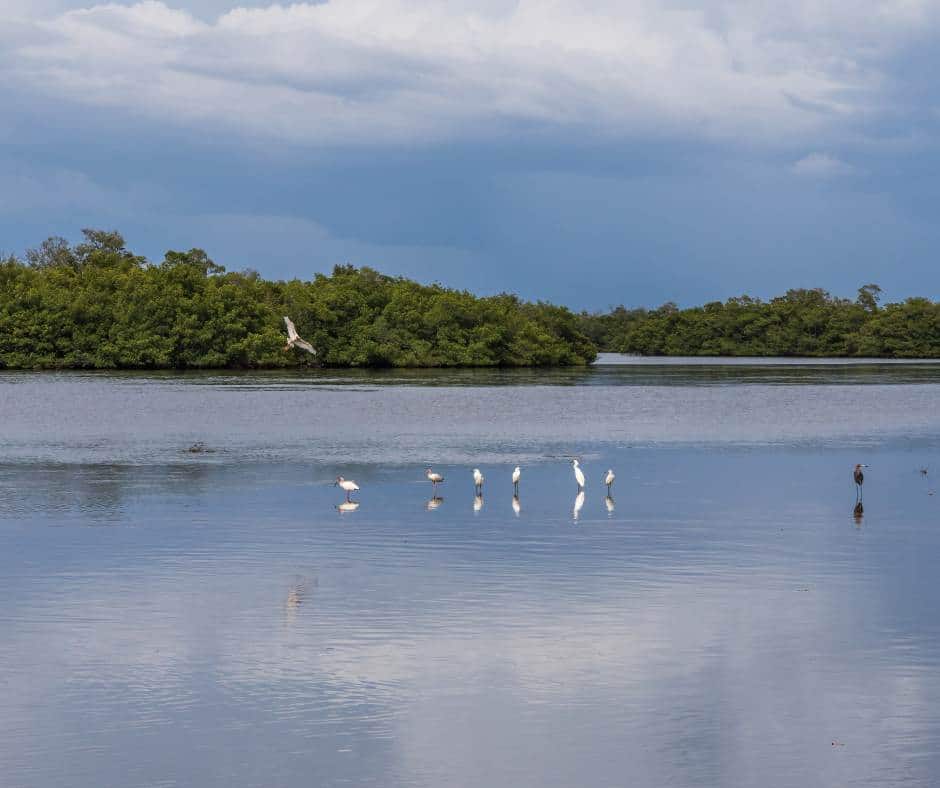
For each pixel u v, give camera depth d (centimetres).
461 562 3086
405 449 5978
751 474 4900
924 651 2316
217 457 5603
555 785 1761
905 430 7025
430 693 2100
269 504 4094
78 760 1833
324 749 1878
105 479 4769
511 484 4597
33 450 5931
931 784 1752
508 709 2031
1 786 1744
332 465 5262
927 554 3192
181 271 18212
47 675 2184
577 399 10144
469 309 18750
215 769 1806
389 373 16175
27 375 15350
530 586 2811
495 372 16738
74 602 2673
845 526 3622
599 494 4312
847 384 12862
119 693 2100
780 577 2911
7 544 3344
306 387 12169
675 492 4359
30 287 18638
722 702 2059
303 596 2725
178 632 2444
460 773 1797
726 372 16812
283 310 18200
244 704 2050
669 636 2411
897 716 1995
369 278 19912
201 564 3067
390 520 3753
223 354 17512
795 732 1934
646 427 7306
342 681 2159
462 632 2439
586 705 2047
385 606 2636
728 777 1781
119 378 14425
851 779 1770
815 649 2328
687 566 3038
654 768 1811
